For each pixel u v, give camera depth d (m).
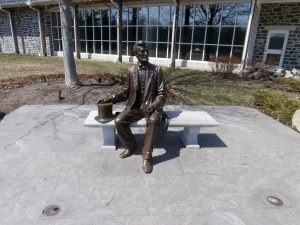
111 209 2.46
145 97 3.52
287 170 3.33
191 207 2.52
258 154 3.79
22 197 2.61
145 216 2.38
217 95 7.61
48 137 4.16
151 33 13.77
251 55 11.40
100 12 14.99
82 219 2.32
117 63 13.62
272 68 10.38
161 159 3.52
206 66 12.39
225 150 3.89
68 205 2.50
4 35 19.12
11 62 13.38
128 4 13.66
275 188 2.90
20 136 4.19
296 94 8.03
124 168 3.23
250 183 2.99
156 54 13.98
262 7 10.81
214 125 3.59
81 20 15.91
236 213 2.45
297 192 2.83
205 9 12.06
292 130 4.89
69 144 3.90
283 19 10.50
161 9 13.05
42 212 2.39
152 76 3.47
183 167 3.31
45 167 3.21
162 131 3.48
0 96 6.69
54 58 15.72
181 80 9.66
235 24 11.59
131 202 2.57
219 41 12.18
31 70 10.91
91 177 3.01
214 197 2.69
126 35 14.55
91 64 12.96
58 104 6.09
